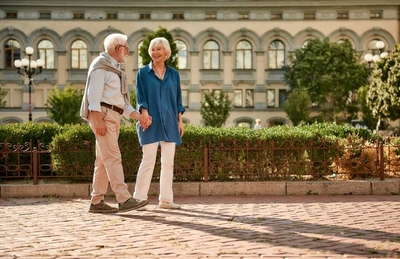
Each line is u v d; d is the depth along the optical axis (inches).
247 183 393.1
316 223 268.1
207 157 409.7
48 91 1642.5
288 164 414.3
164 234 242.1
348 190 394.0
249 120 1658.5
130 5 1628.9
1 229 257.4
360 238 230.7
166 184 323.0
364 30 1646.2
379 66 1115.9
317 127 565.6
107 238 234.1
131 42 1638.8
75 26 1636.3
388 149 430.0
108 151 301.7
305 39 1653.5
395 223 267.4
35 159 394.0
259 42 1651.1
